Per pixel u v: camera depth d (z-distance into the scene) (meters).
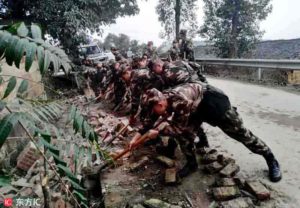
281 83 9.30
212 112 3.11
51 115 1.45
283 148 4.08
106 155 1.85
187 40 9.96
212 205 2.89
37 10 11.41
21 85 1.32
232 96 8.02
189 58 9.88
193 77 3.52
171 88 3.17
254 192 2.90
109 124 5.93
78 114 1.50
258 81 10.20
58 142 1.57
